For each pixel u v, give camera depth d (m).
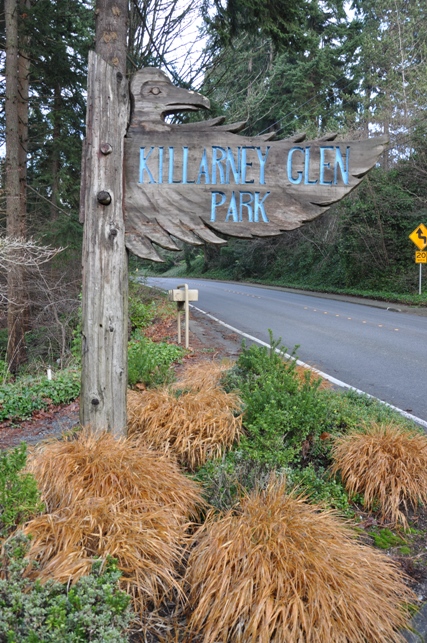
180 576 2.62
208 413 4.09
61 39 13.28
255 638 2.19
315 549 2.57
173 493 3.03
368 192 22.58
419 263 20.33
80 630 1.88
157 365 6.28
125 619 2.08
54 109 14.39
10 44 11.95
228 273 42.88
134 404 4.43
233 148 3.55
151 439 3.93
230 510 2.88
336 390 6.38
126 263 3.51
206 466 3.61
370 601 2.38
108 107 3.38
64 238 13.72
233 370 5.51
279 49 10.64
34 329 13.30
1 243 9.09
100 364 3.40
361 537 3.16
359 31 30.88
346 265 25.03
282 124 29.14
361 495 3.59
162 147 3.52
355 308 18.00
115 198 3.40
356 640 2.24
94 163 3.37
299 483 3.41
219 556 2.50
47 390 6.98
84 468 3.00
